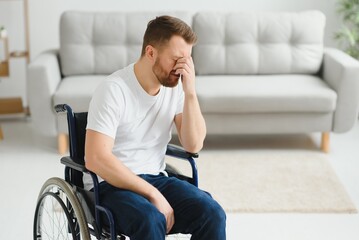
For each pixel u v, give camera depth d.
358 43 6.38
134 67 2.90
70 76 5.59
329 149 5.38
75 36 5.57
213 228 2.80
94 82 5.33
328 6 6.39
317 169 4.91
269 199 4.36
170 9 6.34
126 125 2.88
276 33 5.64
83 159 3.04
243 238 3.85
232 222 4.05
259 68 5.62
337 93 5.13
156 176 3.00
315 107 5.09
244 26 5.64
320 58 5.66
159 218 2.70
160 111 2.96
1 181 4.71
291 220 4.08
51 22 6.28
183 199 2.86
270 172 4.85
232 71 5.63
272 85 5.24
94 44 5.62
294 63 5.63
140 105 2.89
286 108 5.09
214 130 5.15
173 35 2.78
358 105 5.14
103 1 6.28
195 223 2.82
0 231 3.94
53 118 5.12
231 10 6.37
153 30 2.80
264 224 4.02
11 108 6.07
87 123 2.81
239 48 5.61
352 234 3.91
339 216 4.15
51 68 5.16
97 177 2.86
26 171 4.91
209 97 5.04
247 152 5.32
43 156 5.22
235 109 5.07
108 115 2.77
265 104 5.06
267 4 6.37
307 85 5.26
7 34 6.26
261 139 5.64
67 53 5.56
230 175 4.79
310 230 3.96
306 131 5.18
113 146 2.92
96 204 2.76
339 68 5.12
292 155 5.23
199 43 5.62
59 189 2.98
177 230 2.87
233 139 5.64
